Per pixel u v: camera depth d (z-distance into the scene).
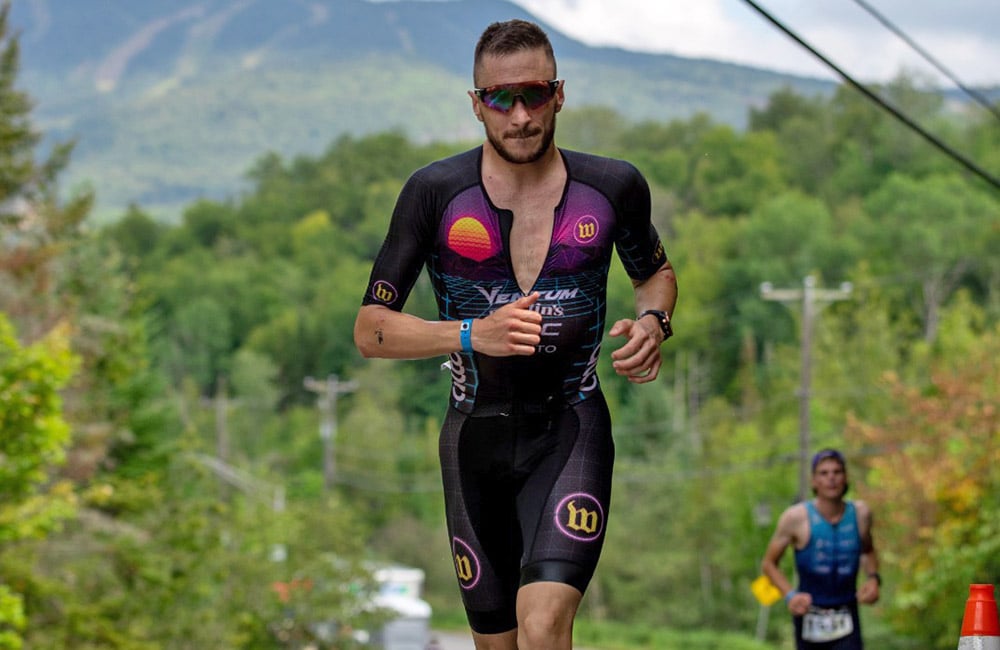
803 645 9.26
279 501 44.78
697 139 98.50
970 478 23.33
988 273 72.31
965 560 22.41
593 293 4.30
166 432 35.00
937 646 24.00
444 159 4.32
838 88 98.31
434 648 32.97
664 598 57.53
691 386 76.56
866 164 91.56
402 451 76.44
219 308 104.25
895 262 75.62
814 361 54.50
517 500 4.36
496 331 4.09
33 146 25.05
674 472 59.31
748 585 53.19
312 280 111.00
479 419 4.38
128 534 24.69
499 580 4.40
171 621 26.41
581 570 4.18
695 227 83.00
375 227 118.50
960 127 92.06
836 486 9.19
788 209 80.81
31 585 19.67
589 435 4.32
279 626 34.00
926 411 26.09
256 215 127.44
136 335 33.16
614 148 98.69
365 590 35.12
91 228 30.59
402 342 4.23
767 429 57.56
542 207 4.24
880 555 24.03
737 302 78.69
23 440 13.59
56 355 13.71
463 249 4.25
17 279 23.77
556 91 4.15
